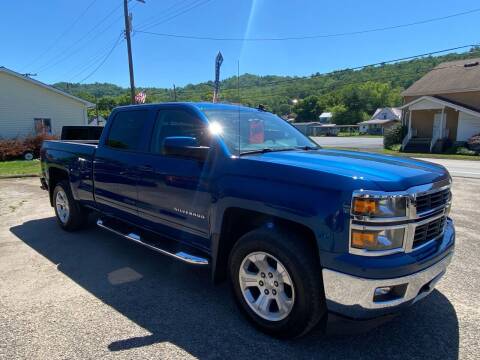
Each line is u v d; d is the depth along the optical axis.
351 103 98.56
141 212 4.07
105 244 5.15
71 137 9.30
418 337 2.89
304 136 4.31
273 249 2.70
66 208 5.65
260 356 2.65
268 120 4.14
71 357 2.63
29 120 23.27
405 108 28.05
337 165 2.69
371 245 2.36
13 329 2.99
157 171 3.74
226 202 3.03
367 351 2.72
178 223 3.62
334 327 2.57
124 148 4.31
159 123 3.95
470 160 19.72
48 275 4.08
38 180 11.92
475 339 2.86
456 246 4.97
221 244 3.18
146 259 4.57
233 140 3.36
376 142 41.44
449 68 30.61
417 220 2.50
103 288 3.76
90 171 4.83
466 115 25.38
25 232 5.74
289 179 2.66
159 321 3.12
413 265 2.46
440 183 2.77
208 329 3.00
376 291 2.42
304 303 2.60
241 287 3.03
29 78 22.77
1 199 8.50
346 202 2.38
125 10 20.78
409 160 3.19
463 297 3.54
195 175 3.34
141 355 2.66
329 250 2.44
